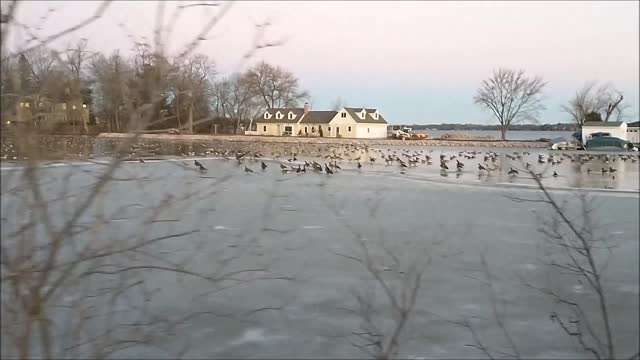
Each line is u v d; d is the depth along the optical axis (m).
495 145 87.50
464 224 19.61
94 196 2.17
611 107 84.19
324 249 14.61
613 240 15.41
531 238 16.95
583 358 9.08
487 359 9.15
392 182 35.19
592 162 52.41
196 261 4.06
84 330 3.08
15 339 2.14
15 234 2.12
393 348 4.21
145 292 3.87
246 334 9.42
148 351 8.58
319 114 99.19
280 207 14.84
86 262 2.41
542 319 10.61
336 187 30.67
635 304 11.02
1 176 2.02
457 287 12.42
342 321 10.01
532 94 94.38
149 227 2.77
